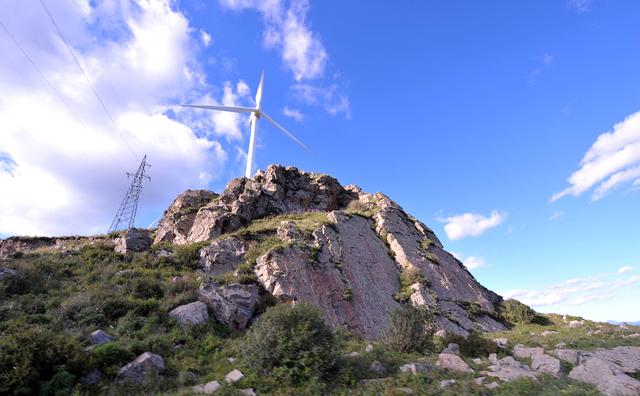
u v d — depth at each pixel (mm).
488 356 18188
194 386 12711
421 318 20672
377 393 12219
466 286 42406
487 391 12242
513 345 20375
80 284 23719
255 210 47344
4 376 11109
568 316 40656
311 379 12930
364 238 41219
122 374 12844
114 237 47281
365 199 56906
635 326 33000
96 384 12258
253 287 25484
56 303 19672
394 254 41875
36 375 11656
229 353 16391
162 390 12484
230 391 12000
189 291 23109
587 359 14734
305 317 15398
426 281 37188
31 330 13367
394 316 20516
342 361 15062
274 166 55812
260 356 14031
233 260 32875
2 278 21062
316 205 54219
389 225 45844
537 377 13484
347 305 29469
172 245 36312
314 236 36469
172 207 51125
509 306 41250
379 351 17172
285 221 40312
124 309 19375
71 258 29000
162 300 21719
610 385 12203
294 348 14000
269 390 12469
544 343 21250
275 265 29516
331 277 31453
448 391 12258
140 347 14938
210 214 43156
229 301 22562
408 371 14305
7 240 48656
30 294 20547
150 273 27156
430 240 48250
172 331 17906
